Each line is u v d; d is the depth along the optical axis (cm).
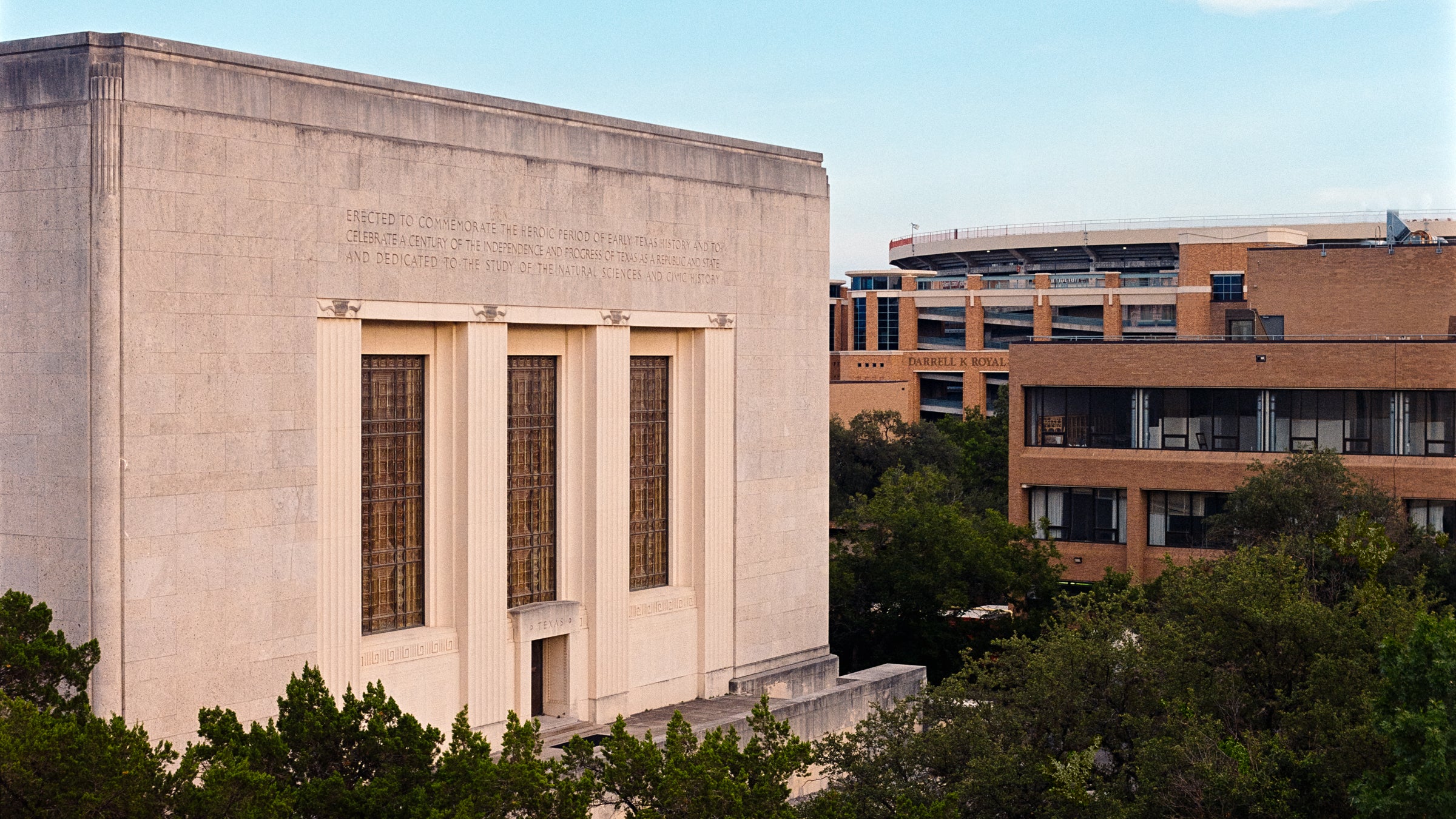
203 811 2223
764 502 4856
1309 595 4316
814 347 5072
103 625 3088
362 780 2584
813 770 4481
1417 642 2928
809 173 5047
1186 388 6919
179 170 3194
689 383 4641
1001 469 10962
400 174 3647
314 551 3478
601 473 4231
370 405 3722
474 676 3859
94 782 2220
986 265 17575
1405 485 6544
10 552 3192
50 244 3127
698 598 4644
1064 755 3391
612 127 4319
